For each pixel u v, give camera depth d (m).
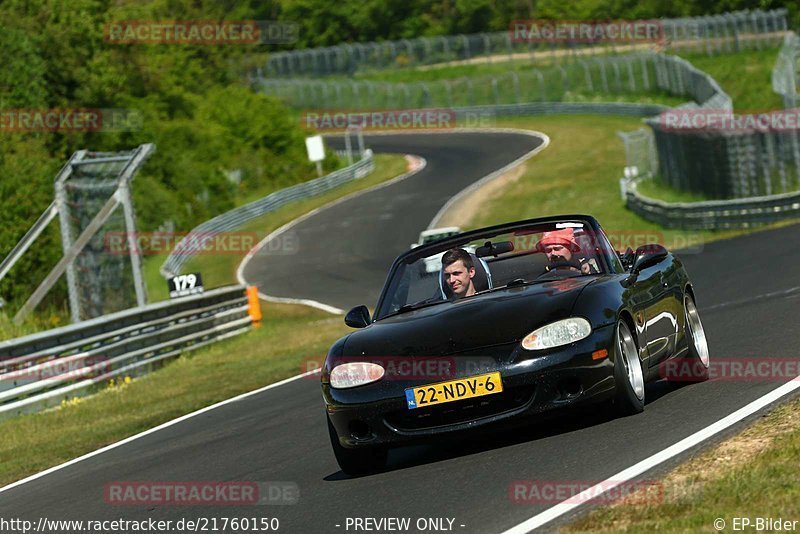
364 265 60.12
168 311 27.58
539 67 132.62
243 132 106.88
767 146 47.12
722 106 57.94
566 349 9.24
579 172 81.88
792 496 6.61
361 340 9.95
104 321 23.92
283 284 56.78
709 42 112.44
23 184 44.19
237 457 12.11
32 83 69.12
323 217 81.00
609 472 8.03
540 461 8.82
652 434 9.07
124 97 83.38
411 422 9.41
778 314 16.30
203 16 146.25
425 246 11.38
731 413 9.45
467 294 10.83
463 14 175.50
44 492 12.22
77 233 32.12
